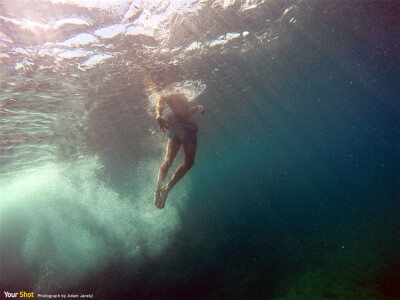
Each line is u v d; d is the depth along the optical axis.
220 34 9.49
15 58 6.69
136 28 7.30
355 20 12.02
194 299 9.11
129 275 12.21
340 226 14.02
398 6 11.30
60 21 6.07
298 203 24.98
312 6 9.82
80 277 13.14
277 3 8.87
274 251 12.09
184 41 8.99
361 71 21.45
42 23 5.93
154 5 6.69
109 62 8.54
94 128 14.38
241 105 21.41
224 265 11.49
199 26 8.48
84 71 8.49
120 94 11.16
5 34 5.85
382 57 19.02
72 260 15.69
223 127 27.50
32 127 11.33
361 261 9.22
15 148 13.16
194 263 12.22
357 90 28.89
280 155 87.50
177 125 4.28
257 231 15.78
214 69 12.48
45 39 6.45
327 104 32.31
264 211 22.58
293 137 56.41
